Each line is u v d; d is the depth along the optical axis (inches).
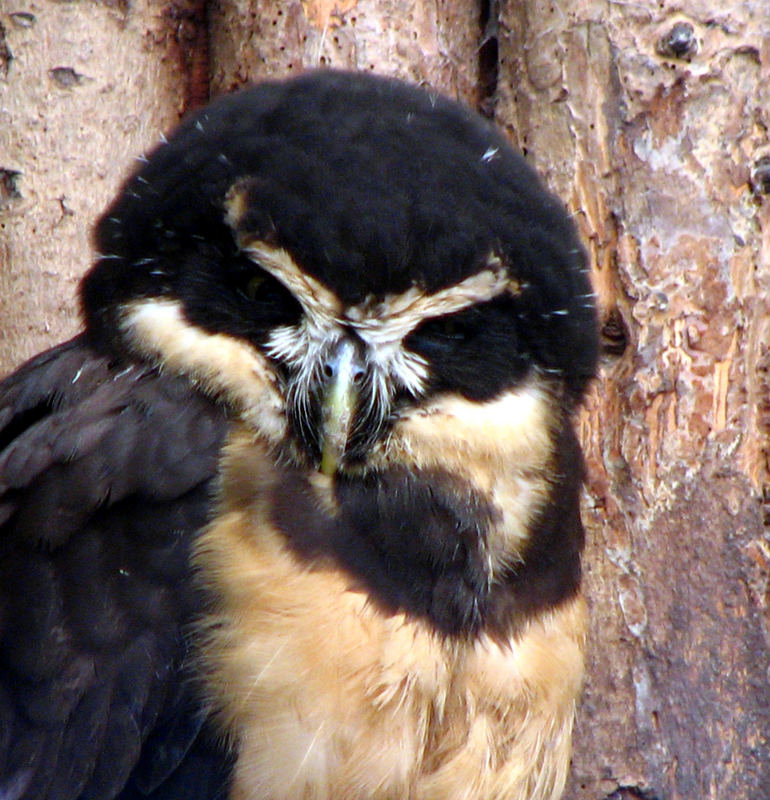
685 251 406.6
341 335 331.0
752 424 411.5
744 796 408.5
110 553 330.3
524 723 334.6
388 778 315.3
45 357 367.2
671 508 407.5
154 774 322.7
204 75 451.5
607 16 410.9
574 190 412.5
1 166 435.2
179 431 332.8
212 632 319.0
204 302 337.1
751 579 409.7
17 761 326.0
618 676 410.3
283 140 331.3
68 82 436.1
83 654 327.0
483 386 344.2
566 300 347.9
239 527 322.7
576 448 366.9
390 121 338.6
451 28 434.9
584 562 410.9
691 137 408.5
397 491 334.3
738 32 409.7
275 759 311.1
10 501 339.3
